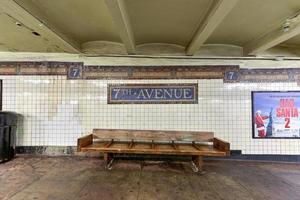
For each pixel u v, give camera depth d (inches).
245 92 220.2
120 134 213.2
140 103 221.9
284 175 179.2
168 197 136.5
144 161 212.4
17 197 133.4
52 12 141.4
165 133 211.5
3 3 117.7
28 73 223.0
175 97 221.3
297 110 218.4
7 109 222.7
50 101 222.8
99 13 143.7
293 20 143.9
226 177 173.2
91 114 222.1
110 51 215.5
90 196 136.2
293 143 217.8
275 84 219.3
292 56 213.6
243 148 219.3
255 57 215.5
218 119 220.1
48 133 222.4
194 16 147.3
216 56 216.5
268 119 219.1
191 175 176.9
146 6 135.0
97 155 221.6
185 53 216.8
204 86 220.2
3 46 199.6
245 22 157.2
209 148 194.2
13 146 214.4
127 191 144.1
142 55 217.8
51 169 185.0
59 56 221.3
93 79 222.4
